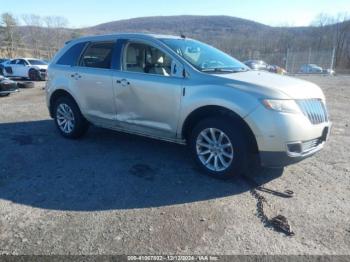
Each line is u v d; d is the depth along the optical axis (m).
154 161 4.98
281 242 2.99
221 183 4.21
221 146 4.25
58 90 6.11
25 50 72.19
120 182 4.24
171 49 4.68
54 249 2.87
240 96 3.98
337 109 9.69
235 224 3.27
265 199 3.79
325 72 34.88
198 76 4.36
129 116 5.12
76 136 6.10
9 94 12.84
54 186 4.12
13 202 3.71
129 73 5.01
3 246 2.91
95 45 5.63
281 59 40.88
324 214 3.47
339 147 5.73
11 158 5.12
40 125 7.35
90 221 3.32
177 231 3.15
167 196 3.86
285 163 3.96
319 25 65.50
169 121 4.64
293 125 3.83
